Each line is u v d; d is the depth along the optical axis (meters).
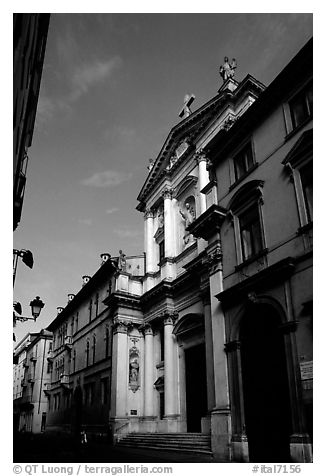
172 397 22.58
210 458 14.77
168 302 24.80
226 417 14.63
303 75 14.34
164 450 18.64
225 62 24.72
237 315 15.22
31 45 9.70
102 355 30.45
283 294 12.95
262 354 14.15
